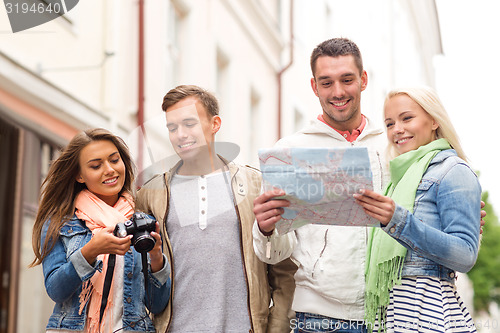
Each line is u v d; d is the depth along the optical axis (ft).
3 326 24.11
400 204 11.40
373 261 11.58
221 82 37.70
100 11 28.66
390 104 12.01
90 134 12.17
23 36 24.20
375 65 53.93
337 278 12.05
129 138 12.34
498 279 87.71
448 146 11.76
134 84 30.37
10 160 24.53
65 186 12.21
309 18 48.62
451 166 11.32
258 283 12.25
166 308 12.04
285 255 12.14
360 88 12.61
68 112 26.50
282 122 44.68
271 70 43.80
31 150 25.21
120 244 11.23
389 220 10.57
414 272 11.18
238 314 12.00
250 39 40.75
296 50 47.29
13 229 24.63
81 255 11.30
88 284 11.63
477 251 10.98
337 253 12.14
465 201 11.07
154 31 31.68
